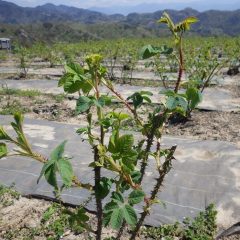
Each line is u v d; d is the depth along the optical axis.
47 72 17.72
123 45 18.70
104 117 1.86
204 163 6.37
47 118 9.65
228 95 12.12
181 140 7.47
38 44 22.08
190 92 1.82
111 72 16.12
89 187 1.92
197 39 25.06
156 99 11.30
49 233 4.60
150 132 2.08
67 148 7.15
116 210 1.62
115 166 1.74
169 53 1.81
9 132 8.10
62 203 5.21
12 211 5.14
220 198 5.32
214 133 8.10
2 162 6.46
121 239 4.50
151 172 5.96
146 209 2.12
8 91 12.57
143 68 18.38
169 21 1.78
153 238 4.52
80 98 1.70
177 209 5.07
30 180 5.88
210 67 10.65
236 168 6.16
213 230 4.65
